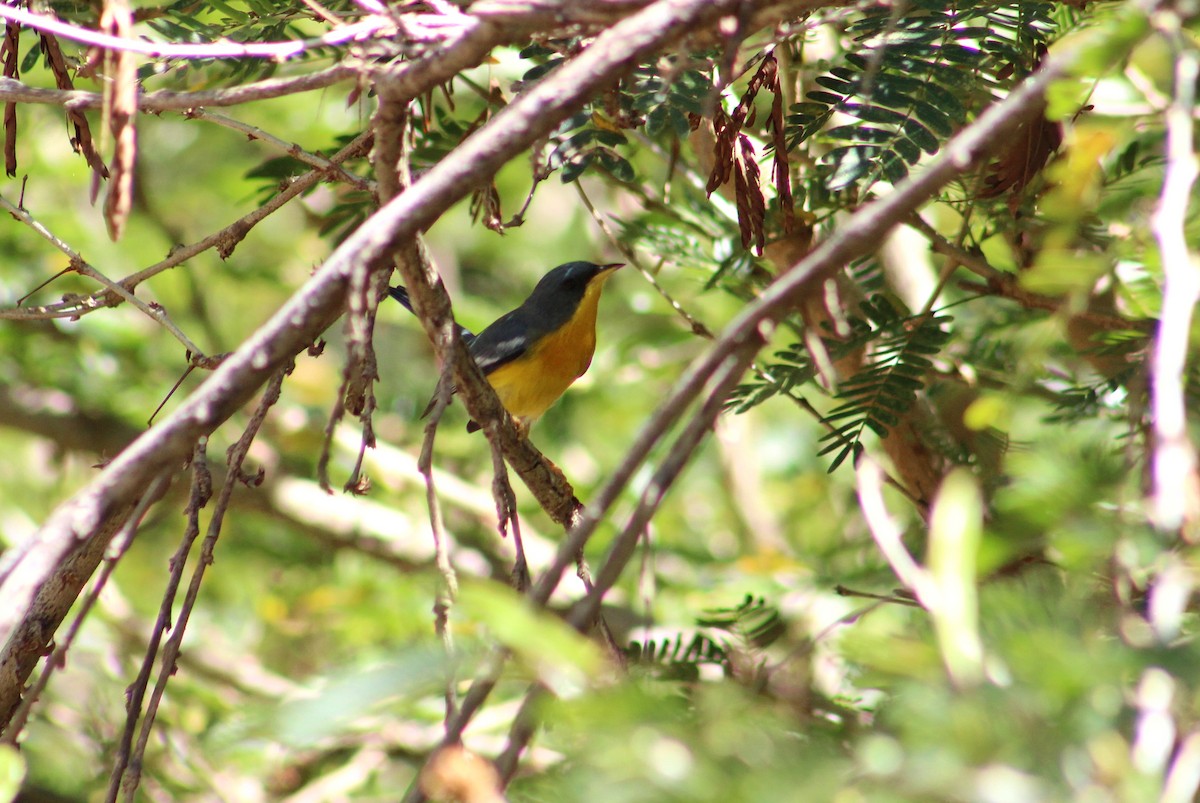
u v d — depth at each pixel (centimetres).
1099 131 462
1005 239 997
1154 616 321
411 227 470
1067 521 370
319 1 843
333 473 1705
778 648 963
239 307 1984
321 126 1569
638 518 397
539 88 473
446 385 586
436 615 520
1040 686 304
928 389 1052
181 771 1320
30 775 1357
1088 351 752
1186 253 375
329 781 1248
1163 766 289
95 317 1662
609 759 318
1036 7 760
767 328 420
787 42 918
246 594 1825
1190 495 356
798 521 1767
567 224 2034
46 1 773
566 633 319
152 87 1165
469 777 339
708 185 795
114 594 1598
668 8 479
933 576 327
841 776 310
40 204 1712
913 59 723
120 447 1698
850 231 411
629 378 1695
